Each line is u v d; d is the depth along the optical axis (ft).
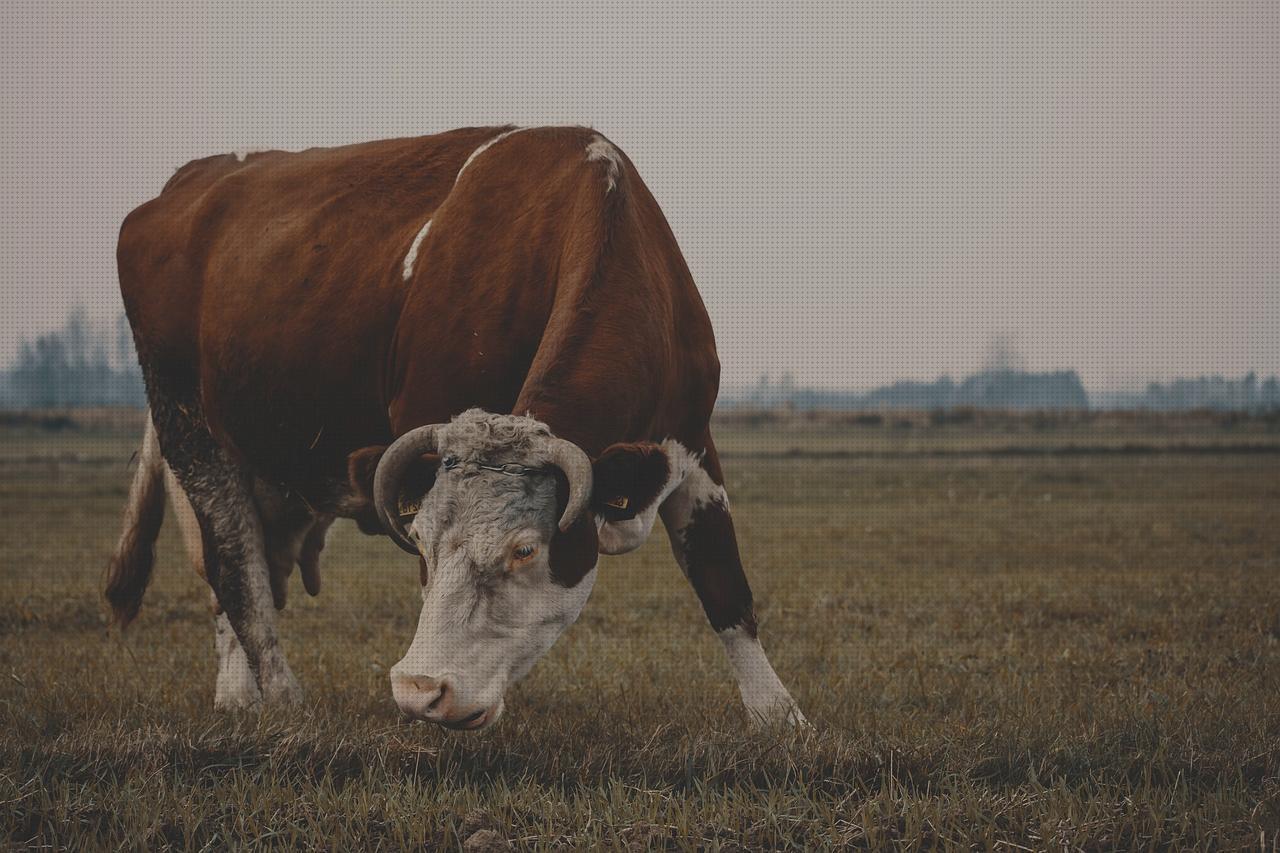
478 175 16.58
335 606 28.37
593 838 11.32
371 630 25.40
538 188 16.01
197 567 20.13
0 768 13.08
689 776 13.23
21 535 44.98
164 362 20.33
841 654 21.50
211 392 19.42
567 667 19.99
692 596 29.37
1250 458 85.71
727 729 14.82
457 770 13.69
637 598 29.14
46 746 13.85
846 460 87.61
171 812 12.10
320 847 11.51
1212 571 32.12
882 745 13.79
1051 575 31.83
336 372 17.25
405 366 16.11
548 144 16.43
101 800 12.35
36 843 11.53
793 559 36.65
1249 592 27.27
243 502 19.99
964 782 12.43
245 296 18.67
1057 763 13.51
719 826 11.66
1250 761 13.20
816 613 26.16
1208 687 17.16
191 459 20.18
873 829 11.34
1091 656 20.34
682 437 16.38
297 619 26.73
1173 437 108.37
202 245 20.01
